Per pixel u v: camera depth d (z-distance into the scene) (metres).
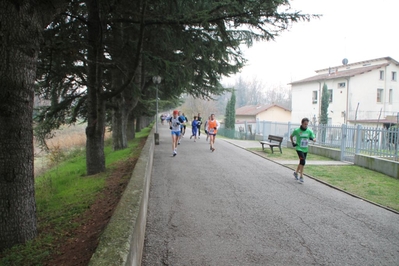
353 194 7.41
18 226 3.88
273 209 6.15
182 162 11.42
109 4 7.56
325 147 14.63
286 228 5.14
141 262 3.82
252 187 7.93
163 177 8.79
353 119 32.34
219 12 7.51
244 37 9.41
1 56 3.69
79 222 4.57
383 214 6.02
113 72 11.76
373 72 34.03
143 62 10.63
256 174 9.64
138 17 7.94
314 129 16.09
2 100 3.75
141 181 4.92
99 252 2.43
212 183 8.22
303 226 5.25
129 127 19.86
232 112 40.62
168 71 10.77
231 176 9.20
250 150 15.96
